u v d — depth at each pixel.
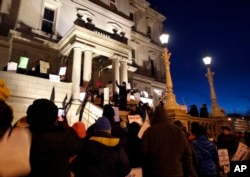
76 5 20.59
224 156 4.95
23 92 11.33
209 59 12.30
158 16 33.16
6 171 1.86
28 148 2.04
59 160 2.22
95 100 12.89
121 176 2.82
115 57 16.52
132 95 14.23
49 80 12.41
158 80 28.73
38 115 2.25
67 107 11.93
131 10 29.48
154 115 3.63
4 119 2.13
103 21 22.42
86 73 14.24
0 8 17.34
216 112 11.53
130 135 4.35
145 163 3.34
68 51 15.88
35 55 16.59
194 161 3.66
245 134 7.45
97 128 2.95
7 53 16.53
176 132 3.33
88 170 2.68
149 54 29.28
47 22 18.67
